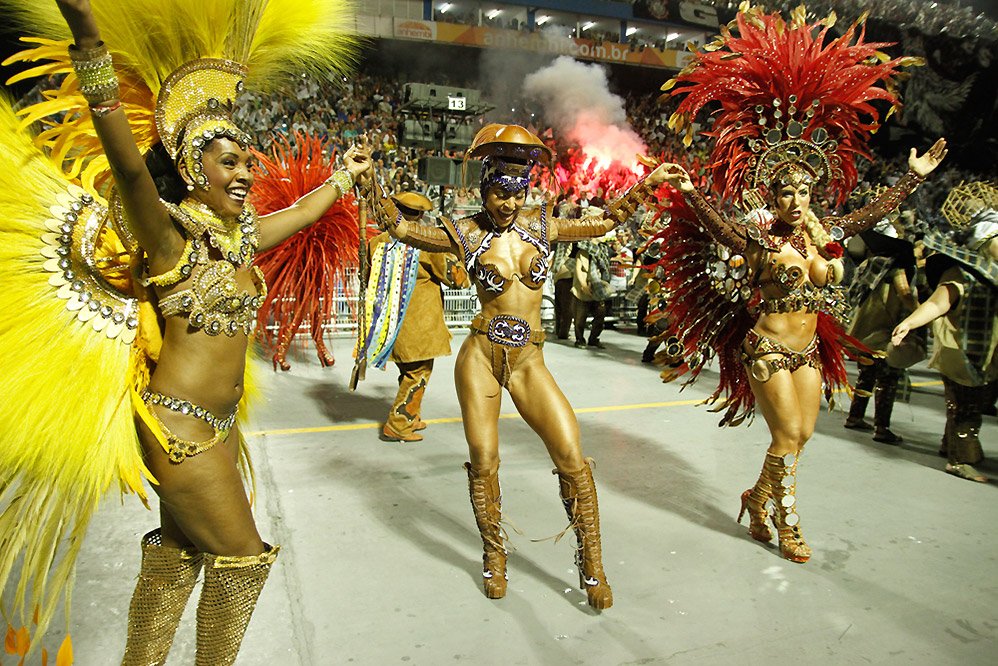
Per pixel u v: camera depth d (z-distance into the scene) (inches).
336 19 90.7
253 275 81.0
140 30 73.2
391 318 192.4
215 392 75.4
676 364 158.1
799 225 136.0
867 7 564.7
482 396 116.6
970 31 612.1
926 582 123.2
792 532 131.9
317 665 97.2
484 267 112.7
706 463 187.9
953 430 181.0
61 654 73.5
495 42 900.6
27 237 69.7
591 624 108.6
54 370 70.1
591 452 196.5
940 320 179.5
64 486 72.0
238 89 75.9
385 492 163.6
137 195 65.4
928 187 679.7
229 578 77.0
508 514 151.5
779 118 142.7
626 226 417.4
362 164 99.3
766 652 101.5
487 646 102.3
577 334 380.2
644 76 1039.6
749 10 141.3
